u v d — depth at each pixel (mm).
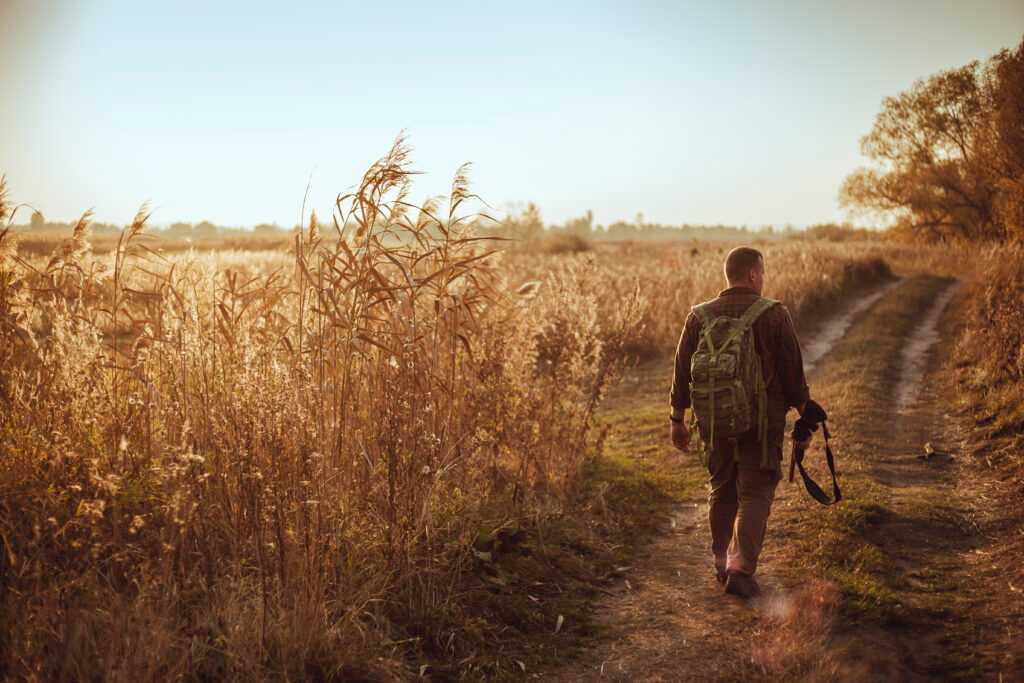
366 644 2854
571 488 5121
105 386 3652
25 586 2531
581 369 5707
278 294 4258
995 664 2869
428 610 3230
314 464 3180
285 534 3020
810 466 5879
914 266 28000
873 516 4617
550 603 3631
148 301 3916
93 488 2908
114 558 2639
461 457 4145
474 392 4551
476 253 4355
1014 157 23719
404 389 3752
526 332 5355
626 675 2994
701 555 4379
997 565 3861
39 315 3752
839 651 3045
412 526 3539
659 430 7629
